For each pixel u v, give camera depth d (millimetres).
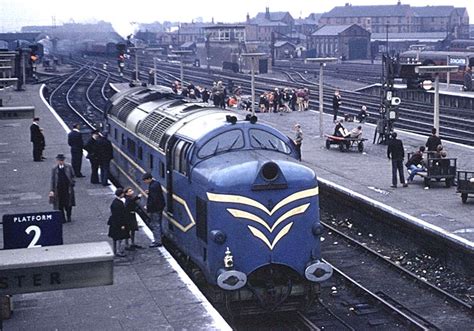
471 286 17750
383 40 144375
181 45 149625
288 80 80562
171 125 18297
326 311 16109
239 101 53625
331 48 133875
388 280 18281
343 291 17500
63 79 82188
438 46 117938
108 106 27562
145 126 20500
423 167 25766
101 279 7793
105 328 12836
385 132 34562
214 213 14352
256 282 14812
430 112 51531
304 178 14664
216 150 15578
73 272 7699
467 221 20141
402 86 59688
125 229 16953
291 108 50906
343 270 19203
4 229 12773
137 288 14938
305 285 14859
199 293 14570
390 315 15789
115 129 25750
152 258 16906
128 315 13461
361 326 15305
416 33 144625
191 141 15992
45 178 25953
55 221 12953
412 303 16641
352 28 130500
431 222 20031
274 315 15547
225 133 15758
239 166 14492
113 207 16875
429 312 16047
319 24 168500
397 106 34094
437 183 25594
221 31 103000
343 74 87938
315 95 64312
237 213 14234
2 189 24219
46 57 131250
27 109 14906
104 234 18641
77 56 138125
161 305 13945
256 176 14289
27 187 24484
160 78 80812
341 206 24750
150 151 19344
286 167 14656
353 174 27234
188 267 17062
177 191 16703
